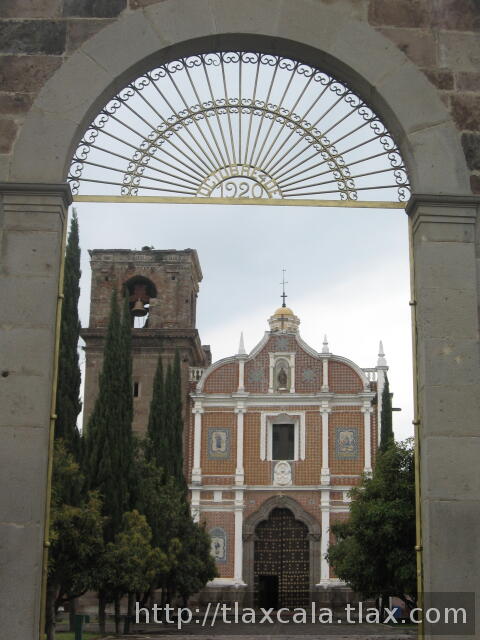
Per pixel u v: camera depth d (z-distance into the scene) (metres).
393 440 28.30
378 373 53.94
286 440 54.34
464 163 11.82
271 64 12.54
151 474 33.53
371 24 12.28
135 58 12.05
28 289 11.24
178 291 54.22
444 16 12.34
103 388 30.28
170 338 52.72
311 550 51.72
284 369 54.88
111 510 28.27
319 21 12.22
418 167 11.80
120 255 54.69
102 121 12.29
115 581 25.08
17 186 11.42
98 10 12.21
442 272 11.47
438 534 10.73
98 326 53.53
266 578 54.28
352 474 52.78
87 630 33.34
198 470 53.06
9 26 12.12
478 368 11.22
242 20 12.16
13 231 11.38
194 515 48.28
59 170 11.65
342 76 12.40
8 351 11.05
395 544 25.02
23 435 10.82
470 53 12.23
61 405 28.08
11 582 10.42
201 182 12.24
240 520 52.31
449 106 12.04
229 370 55.03
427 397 11.12
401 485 25.17
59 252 11.53
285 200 12.15
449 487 10.87
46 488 10.95
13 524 10.56
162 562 28.61
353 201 12.13
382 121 12.42
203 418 54.16
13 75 11.95
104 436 29.31
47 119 11.80
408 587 25.25
